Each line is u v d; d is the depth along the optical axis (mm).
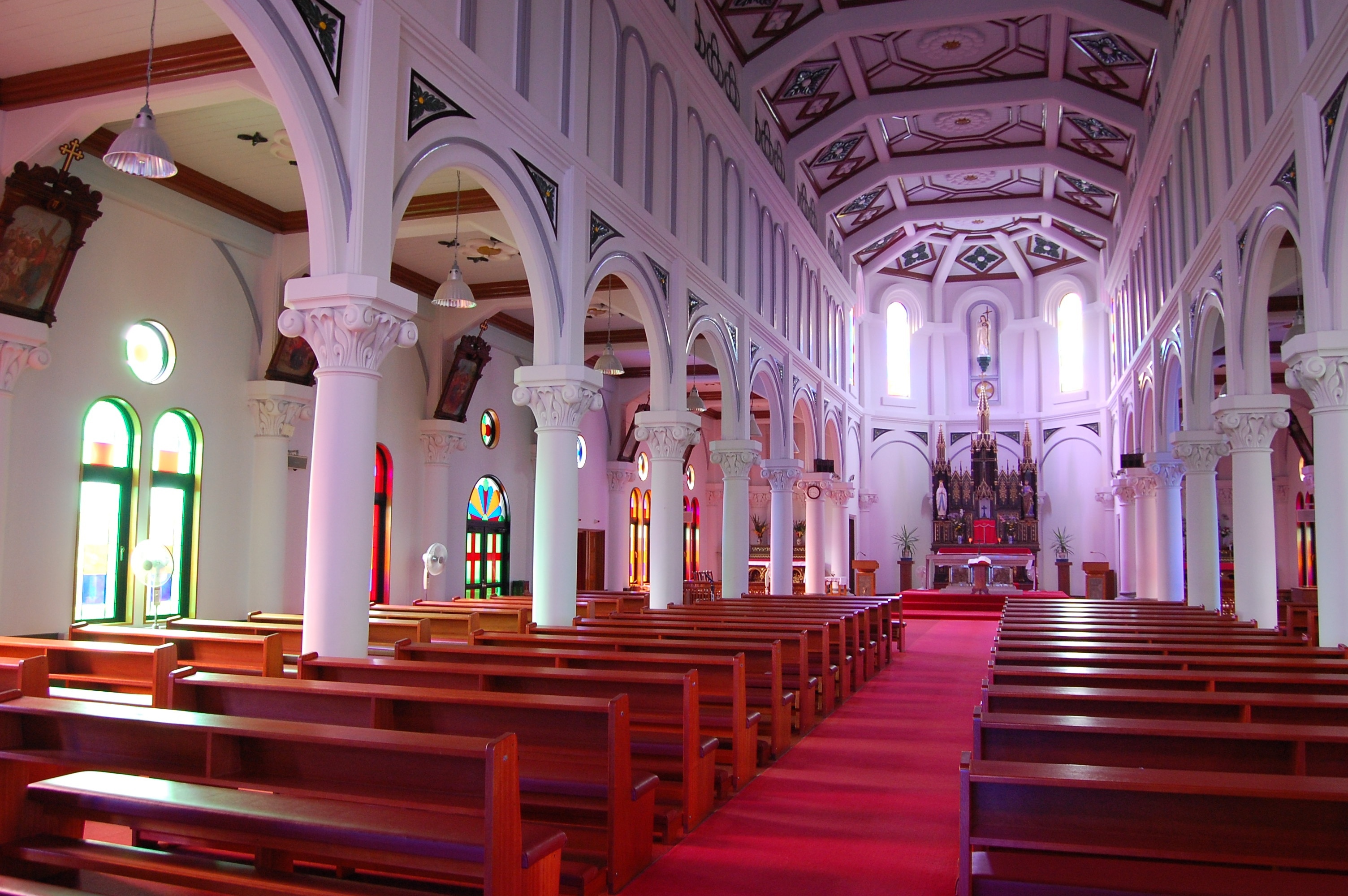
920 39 18500
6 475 9836
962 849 3686
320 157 7320
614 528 24250
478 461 19422
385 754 4484
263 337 13805
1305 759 4457
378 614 12320
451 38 8812
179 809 3869
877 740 9133
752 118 18312
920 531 31609
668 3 14500
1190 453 16094
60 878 4004
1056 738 4840
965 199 26797
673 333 14375
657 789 6258
